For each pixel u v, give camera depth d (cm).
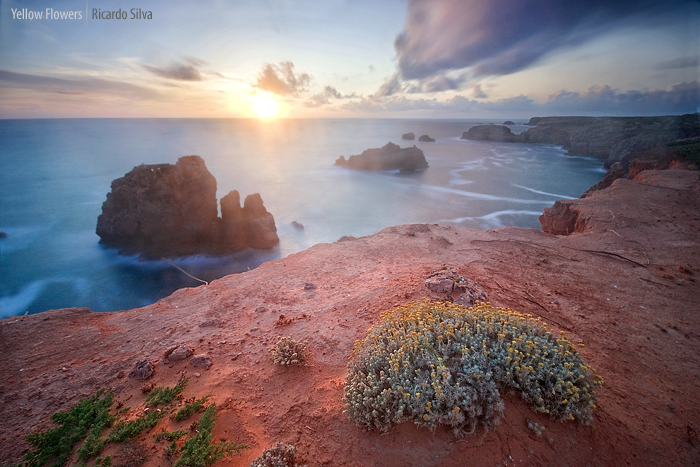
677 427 382
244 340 609
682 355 529
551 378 374
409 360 401
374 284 819
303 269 1003
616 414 393
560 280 834
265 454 346
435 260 1014
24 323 671
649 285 791
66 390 490
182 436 391
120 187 3762
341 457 354
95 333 656
